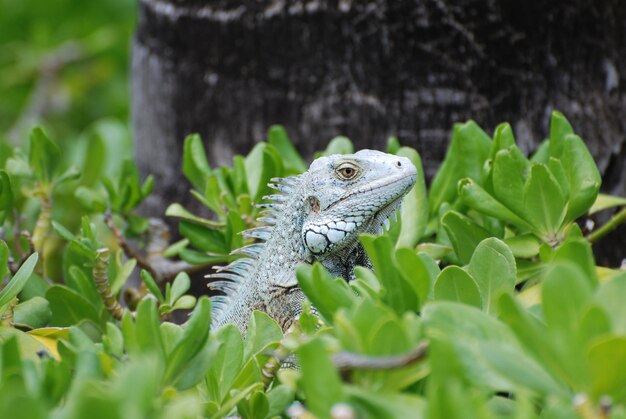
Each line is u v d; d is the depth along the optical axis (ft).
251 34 31.91
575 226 23.25
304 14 31.01
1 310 21.83
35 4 61.41
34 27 59.47
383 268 17.30
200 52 33.19
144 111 35.94
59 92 58.23
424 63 30.45
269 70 31.96
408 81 30.63
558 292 13.99
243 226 27.02
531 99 30.78
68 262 27.71
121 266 27.78
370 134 31.14
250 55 32.17
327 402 13.94
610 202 27.04
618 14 31.35
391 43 30.45
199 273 32.14
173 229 34.63
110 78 60.44
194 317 16.72
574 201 23.49
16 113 62.34
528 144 30.91
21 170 29.14
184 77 33.73
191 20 33.04
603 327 13.44
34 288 26.16
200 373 16.99
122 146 48.80
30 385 15.25
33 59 57.47
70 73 59.52
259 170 28.78
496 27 30.19
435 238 27.40
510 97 30.68
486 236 24.12
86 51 57.26
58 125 58.85
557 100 30.89
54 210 40.11
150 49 35.06
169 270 29.35
